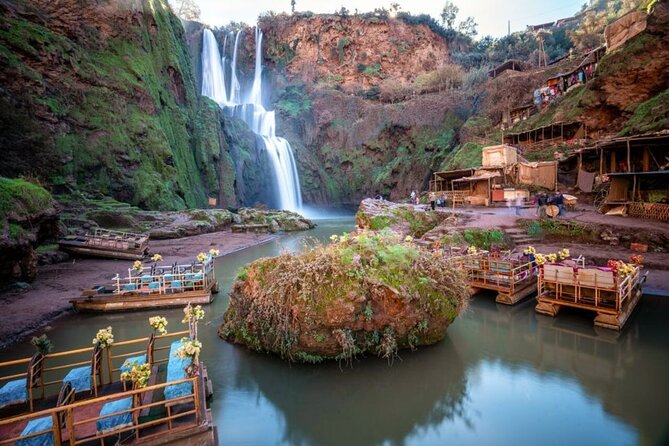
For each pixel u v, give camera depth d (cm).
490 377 712
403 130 6712
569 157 3234
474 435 548
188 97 4922
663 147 2442
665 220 1781
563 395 648
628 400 626
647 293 1132
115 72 3584
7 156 2519
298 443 541
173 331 951
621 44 3844
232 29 8931
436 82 7244
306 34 8506
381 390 668
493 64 7431
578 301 978
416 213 2206
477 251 1408
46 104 2825
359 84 8356
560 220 1830
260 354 792
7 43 2739
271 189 6094
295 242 2884
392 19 8775
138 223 2805
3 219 1319
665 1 3133
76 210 2600
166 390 527
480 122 5409
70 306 1155
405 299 734
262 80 8469
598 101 3588
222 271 1728
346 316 704
